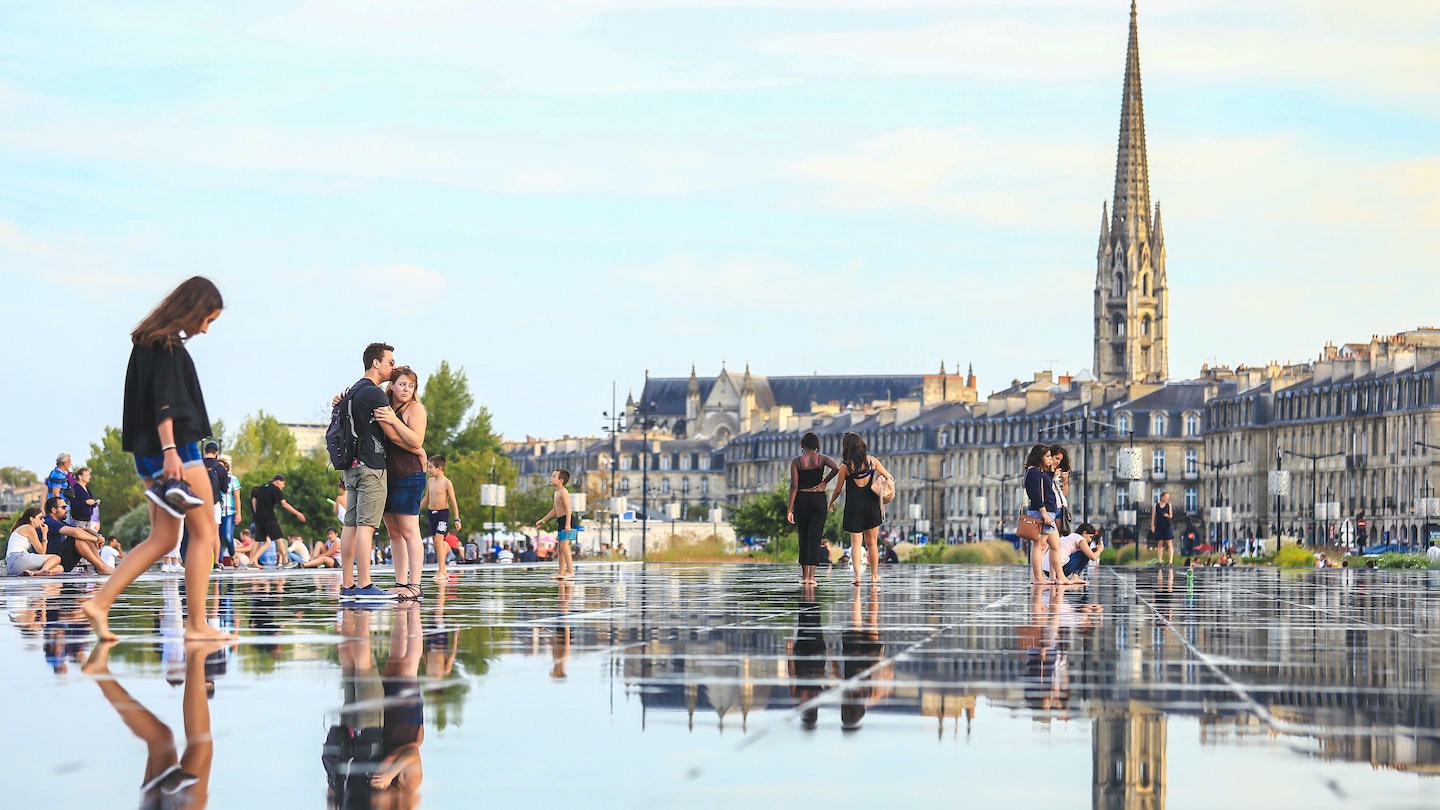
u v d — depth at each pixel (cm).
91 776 622
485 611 1716
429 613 1666
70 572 3325
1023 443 18125
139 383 1226
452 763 654
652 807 566
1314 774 629
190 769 638
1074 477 17075
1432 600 2183
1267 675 984
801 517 2850
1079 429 17038
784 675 973
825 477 2855
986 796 588
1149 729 745
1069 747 693
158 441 1225
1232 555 9212
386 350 2050
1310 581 3538
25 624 1441
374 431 2006
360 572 2027
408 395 2075
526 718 778
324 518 13450
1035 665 1045
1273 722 768
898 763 654
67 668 1007
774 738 717
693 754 675
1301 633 1383
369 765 647
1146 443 16462
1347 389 13888
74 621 1490
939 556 9500
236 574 3456
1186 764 653
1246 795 588
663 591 2416
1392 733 737
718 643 1230
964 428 19425
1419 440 12706
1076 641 1265
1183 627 1462
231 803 573
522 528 13112
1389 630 1434
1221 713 800
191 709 806
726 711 805
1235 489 15575
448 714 792
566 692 881
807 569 2853
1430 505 12150
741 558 11400
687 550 11231
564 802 575
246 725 750
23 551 3209
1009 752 680
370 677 956
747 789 600
